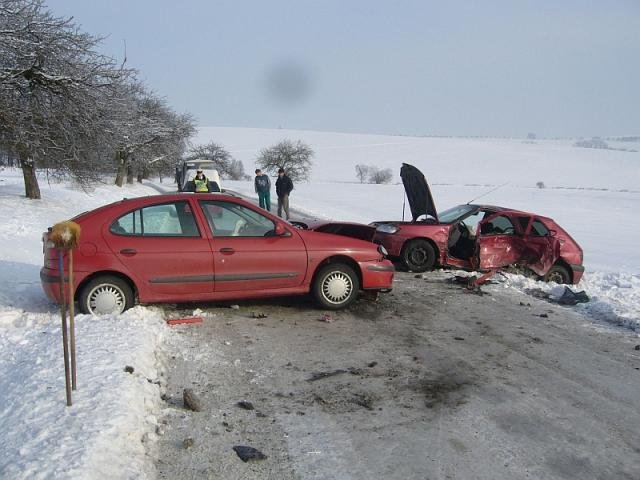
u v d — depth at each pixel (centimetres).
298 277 712
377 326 680
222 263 673
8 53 1517
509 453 392
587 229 2770
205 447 382
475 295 869
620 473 372
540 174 8919
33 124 1577
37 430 354
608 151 11694
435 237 1038
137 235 656
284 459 373
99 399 400
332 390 487
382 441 402
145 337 552
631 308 799
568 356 600
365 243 755
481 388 504
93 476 311
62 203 1928
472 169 9300
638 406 478
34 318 628
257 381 500
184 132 4709
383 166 9350
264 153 6600
